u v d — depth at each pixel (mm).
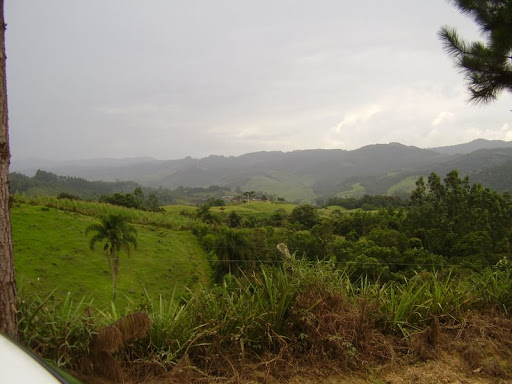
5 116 2869
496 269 5504
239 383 3094
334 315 3672
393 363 3570
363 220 56938
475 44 6742
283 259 4277
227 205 141625
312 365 3424
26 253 41125
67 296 3484
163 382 2961
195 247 57219
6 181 2865
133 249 49656
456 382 3354
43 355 2893
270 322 3639
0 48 2855
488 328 4293
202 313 3623
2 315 2764
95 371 2805
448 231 44688
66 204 61281
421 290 4547
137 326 2965
